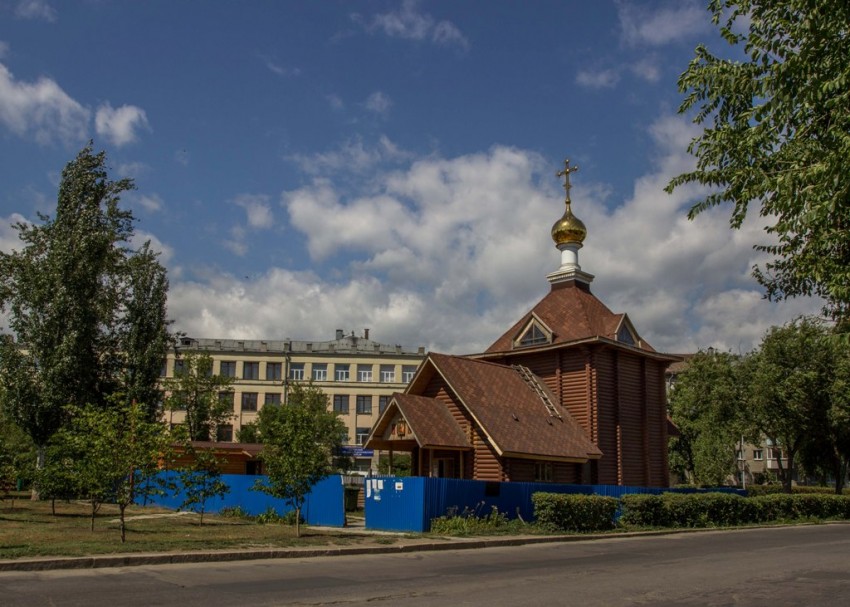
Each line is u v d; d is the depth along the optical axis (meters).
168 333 47.72
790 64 9.38
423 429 29.67
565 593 12.41
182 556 16.22
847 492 52.53
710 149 11.71
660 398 39.75
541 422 33.03
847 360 42.03
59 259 40.12
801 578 14.68
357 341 102.25
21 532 20.41
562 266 41.41
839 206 9.06
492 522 25.98
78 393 40.75
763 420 45.81
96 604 10.61
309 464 22.59
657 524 29.61
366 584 13.24
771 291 12.92
